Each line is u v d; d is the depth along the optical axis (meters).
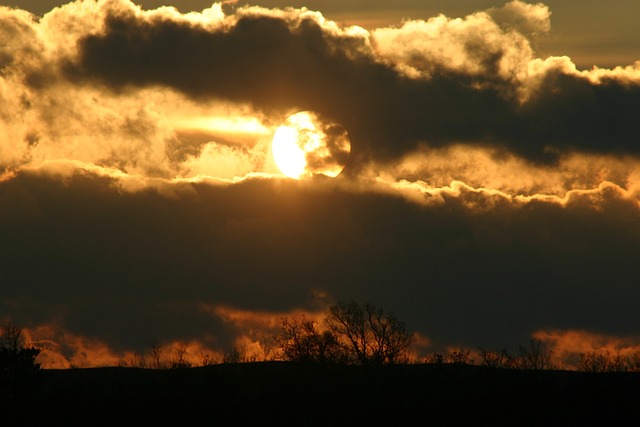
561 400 198.25
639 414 192.50
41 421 196.12
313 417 198.25
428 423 194.38
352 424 195.62
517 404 197.50
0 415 194.00
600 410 194.50
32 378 198.12
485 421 194.12
